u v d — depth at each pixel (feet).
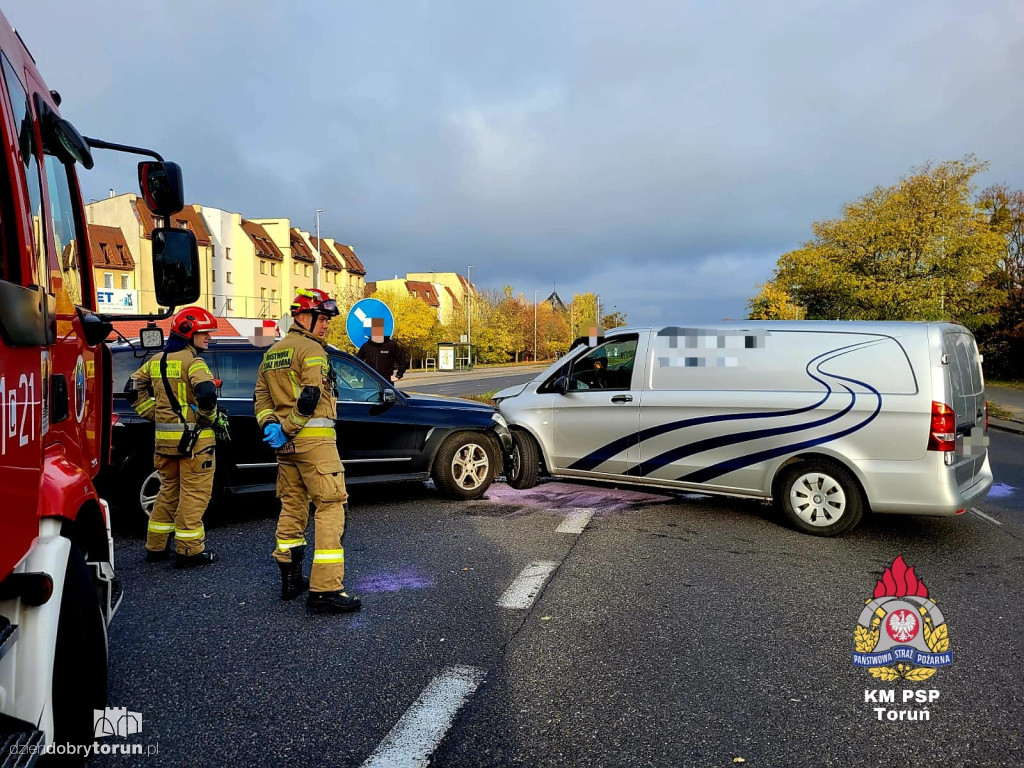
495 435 25.11
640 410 23.16
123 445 20.06
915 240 94.79
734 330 21.94
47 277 8.21
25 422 6.73
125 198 161.17
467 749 9.30
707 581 16.24
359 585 15.84
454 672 11.51
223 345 21.89
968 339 21.34
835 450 19.86
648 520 22.03
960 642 13.02
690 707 10.43
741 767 8.92
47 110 9.08
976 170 92.58
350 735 9.61
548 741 9.50
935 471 18.79
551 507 23.81
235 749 9.25
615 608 14.48
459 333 249.75
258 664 11.79
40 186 8.29
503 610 14.33
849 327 20.39
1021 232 124.88
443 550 18.63
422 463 24.17
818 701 10.66
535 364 293.02
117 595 10.41
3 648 6.43
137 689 10.90
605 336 24.70
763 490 21.09
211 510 22.39
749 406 21.13
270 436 13.80
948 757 9.19
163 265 10.87
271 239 215.31
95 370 10.64
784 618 14.01
